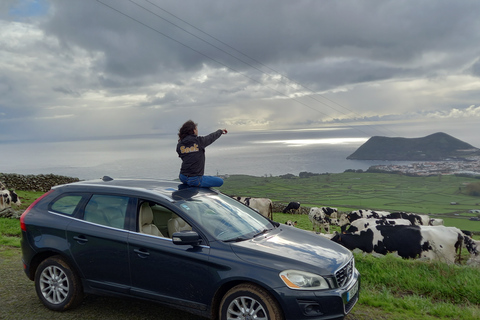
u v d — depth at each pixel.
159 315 5.23
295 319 4.16
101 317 5.12
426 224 21.36
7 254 8.23
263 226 5.52
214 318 4.60
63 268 5.27
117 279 5.08
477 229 57.88
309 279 4.27
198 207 5.23
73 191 5.67
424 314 5.83
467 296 6.87
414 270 7.99
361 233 12.35
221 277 4.45
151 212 5.41
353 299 4.77
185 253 4.66
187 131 6.44
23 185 28.06
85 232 5.21
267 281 4.22
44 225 5.47
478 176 157.38
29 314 5.18
